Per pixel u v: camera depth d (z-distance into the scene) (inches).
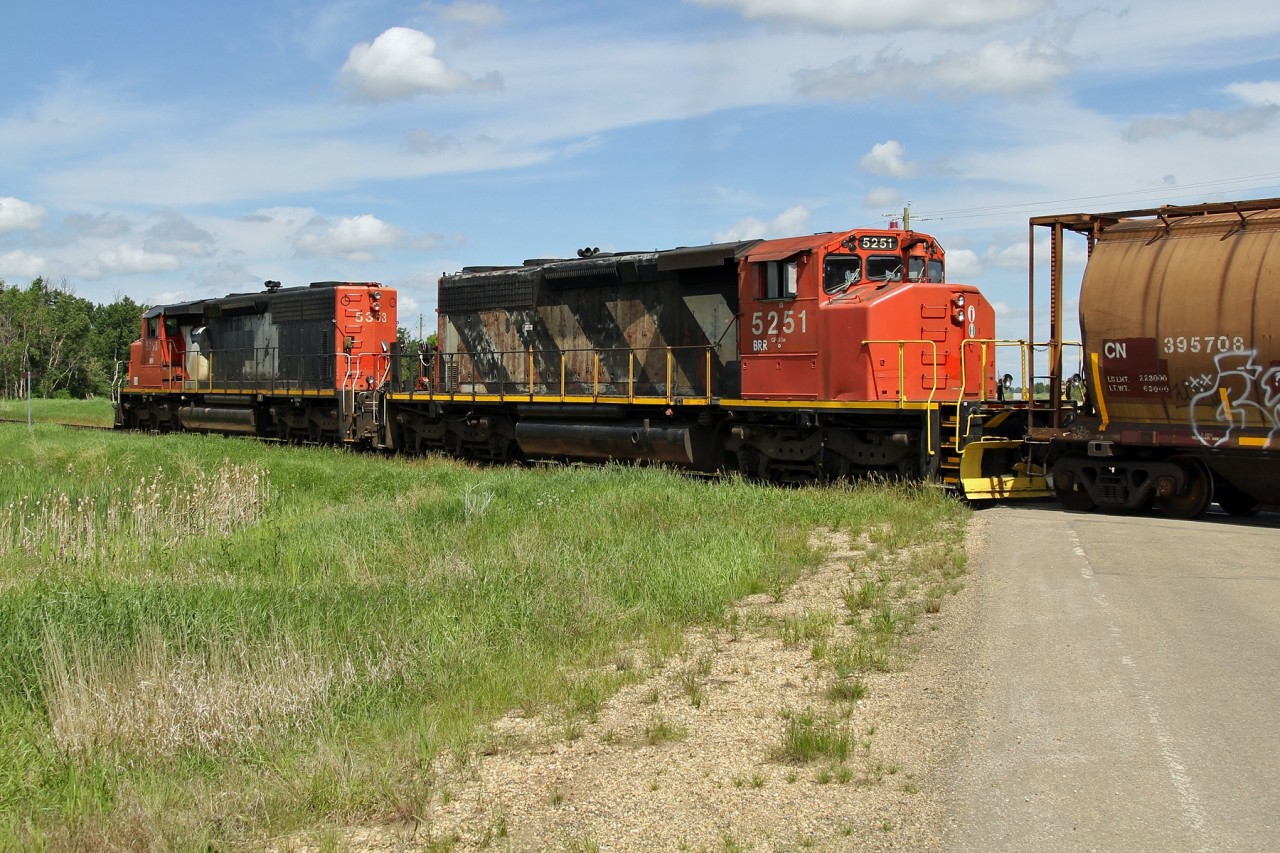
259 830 234.1
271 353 1290.6
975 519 585.9
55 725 290.0
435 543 549.0
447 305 1047.6
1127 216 618.5
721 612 390.9
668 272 836.0
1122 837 199.2
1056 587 400.8
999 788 224.1
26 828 236.7
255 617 389.1
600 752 264.4
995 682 292.7
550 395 922.7
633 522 569.6
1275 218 565.9
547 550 501.7
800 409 733.9
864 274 743.7
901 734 261.9
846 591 418.9
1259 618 345.4
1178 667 296.2
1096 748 241.9
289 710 304.5
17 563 544.4
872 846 202.8
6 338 3762.3
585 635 374.6
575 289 916.0
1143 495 604.1
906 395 709.3
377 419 1122.7
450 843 216.5
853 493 647.8
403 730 287.9
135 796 249.1
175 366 1505.9
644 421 842.8
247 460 990.4
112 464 994.7
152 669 326.3
